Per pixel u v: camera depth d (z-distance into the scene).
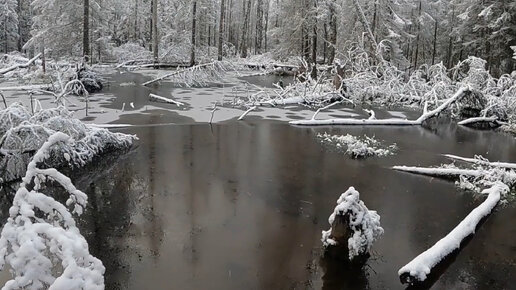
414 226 7.18
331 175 9.73
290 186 8.88
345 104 20.44
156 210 7.43
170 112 16.52
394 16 30.06
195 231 6.68
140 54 40.53
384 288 5.28
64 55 31.45
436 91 20.17
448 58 36.88
